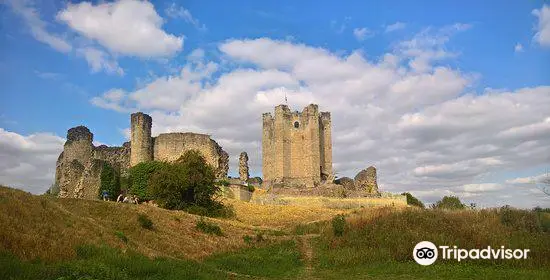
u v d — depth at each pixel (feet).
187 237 122.72
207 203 205.98
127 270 72.54
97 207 123.75
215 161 305.73
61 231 82.23
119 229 108.47
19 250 68.33
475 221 117.60
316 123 345.51
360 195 292.61
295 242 143.54
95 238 86.53
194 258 104.37
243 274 91.61
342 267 100.48
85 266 67.62
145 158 294.87
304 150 341.82
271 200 272.31
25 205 86.28
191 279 74.74
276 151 339.98
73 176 271.28
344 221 142.10
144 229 114.73
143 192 253.85
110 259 75.00
